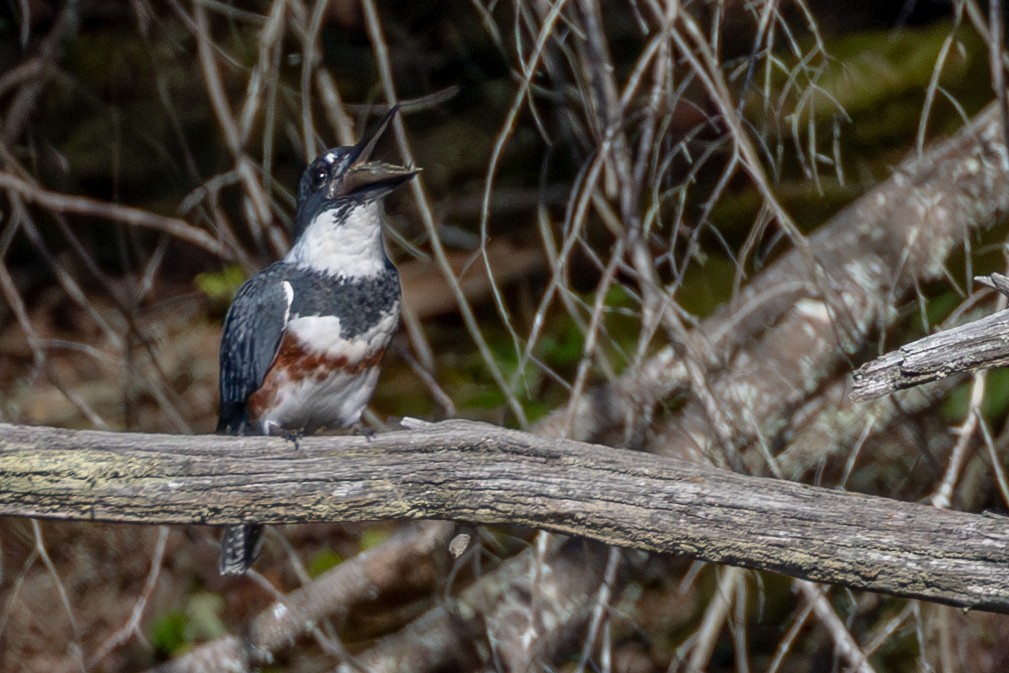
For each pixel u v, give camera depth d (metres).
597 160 7.60
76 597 11.62
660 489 5.63
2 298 15.21
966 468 9.40
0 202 14.74
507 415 11.77
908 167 10.29
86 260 9.47
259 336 7.70
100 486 5.52
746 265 12.05
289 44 13.15
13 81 11.73
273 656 10.37
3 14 14.38
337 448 5.68
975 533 5.50
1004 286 5.12
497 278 14.42
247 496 5.63
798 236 7.48
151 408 13.50
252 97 8.77
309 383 7.79
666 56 7.69
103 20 14.66
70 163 15.14
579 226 7.59
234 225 15.18
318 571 11.60
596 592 9.38
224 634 11.25
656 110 7.78
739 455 7.76
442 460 5.68
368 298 7.75
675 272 7.80
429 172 14.73
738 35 9.89
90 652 11.10
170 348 14.45
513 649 8.98
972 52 12.48
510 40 12.30
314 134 8.53
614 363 11.75
